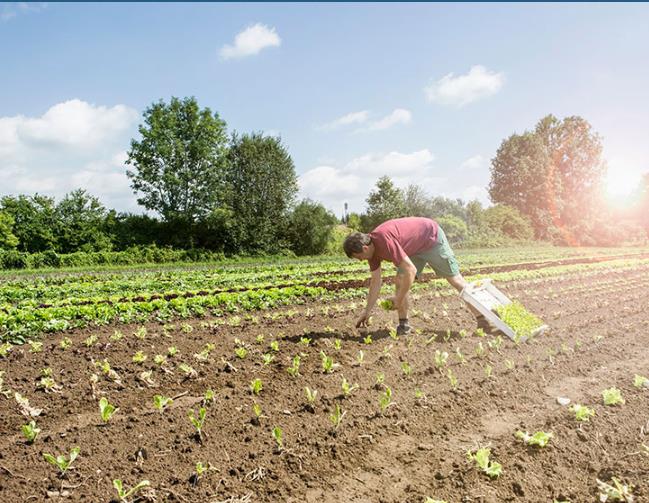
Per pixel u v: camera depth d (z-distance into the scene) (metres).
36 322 7.95
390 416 4.61
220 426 4.32
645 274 17.77
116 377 5.51
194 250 33.88
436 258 7.45
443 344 6.98
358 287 13.02
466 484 3.54
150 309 9.41
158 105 38.38
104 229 33.62
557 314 9.41
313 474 3.64
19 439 4.06
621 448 4.10
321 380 5.47
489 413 4.77
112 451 3.88
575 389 5.44
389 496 3.41
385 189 43.38
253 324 8.36
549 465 3.83
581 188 73.31
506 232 57.25
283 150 39.62
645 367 6.27
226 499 3.31
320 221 40.59
